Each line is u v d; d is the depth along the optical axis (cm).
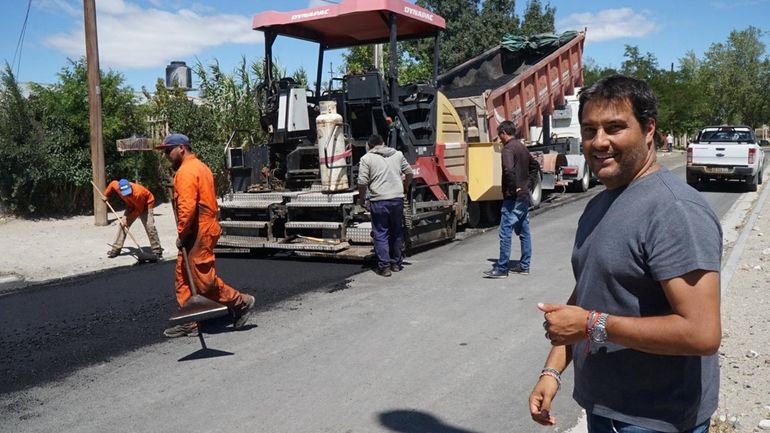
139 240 1138
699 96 4141
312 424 393
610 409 201
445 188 1049
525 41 1472
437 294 700
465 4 2819
